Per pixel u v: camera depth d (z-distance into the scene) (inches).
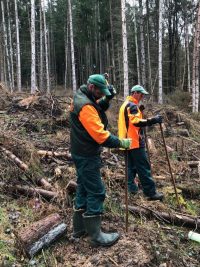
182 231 120.2
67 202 123.6
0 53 765.3
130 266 95.5
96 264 96.0
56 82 920.9
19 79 604.4
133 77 776.3
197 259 107.7
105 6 776.9
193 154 206.8
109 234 103.7
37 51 882.1
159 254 101.7
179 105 452.4
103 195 101.3
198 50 368.5
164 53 792.9
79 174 100.5
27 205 123.3
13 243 103.0
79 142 97.7
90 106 94.1
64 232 106.4
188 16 749.9
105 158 163.6
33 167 142.6
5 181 134.9
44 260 98.0
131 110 129.9
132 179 138.8
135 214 124.0
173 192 143.5
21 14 848.9
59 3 949.2
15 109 215.0
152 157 183.2
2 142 155.9
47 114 210.7
